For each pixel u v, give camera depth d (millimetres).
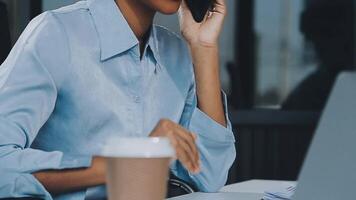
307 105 4527
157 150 1031
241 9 4574
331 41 4527
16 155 1663
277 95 4578
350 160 1120
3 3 2250
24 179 1641
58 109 1918
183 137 1488
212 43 2219
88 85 1913
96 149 1921
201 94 2184
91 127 1926
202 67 2203
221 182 2127
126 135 1947
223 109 2219
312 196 1133
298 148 4488
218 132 2141
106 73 1942
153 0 1886
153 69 2057
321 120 1144
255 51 4594
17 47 1900
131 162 1021
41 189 1637
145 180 1025
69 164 1645
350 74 1140
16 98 1779
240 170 4523
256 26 4578
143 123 1991
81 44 1918
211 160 2121
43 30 1879
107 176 1044
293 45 4562
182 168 2117
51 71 1850
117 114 1942
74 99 1905
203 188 2105
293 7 4551
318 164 1138
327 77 4520
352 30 4500
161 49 2145
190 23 2250
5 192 1646
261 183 2221
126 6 1973
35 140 1948
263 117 4508
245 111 4520
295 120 4492
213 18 2252
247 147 4520
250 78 4602
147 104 2020
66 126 1922
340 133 1130
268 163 4500
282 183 2203
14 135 1720
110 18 1962
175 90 2109
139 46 2020
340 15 4508
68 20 1931
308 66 4551
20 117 1758
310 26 4539
